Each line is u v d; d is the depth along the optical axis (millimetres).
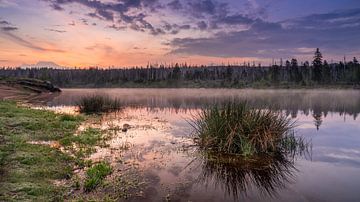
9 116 17109
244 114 11805
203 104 34312
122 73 143125
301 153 11141
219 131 11305
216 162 9852
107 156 10531
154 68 144625
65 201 6574
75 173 8516
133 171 8883
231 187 7660
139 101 40406
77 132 14758
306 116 22938
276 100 39719
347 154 11023
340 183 7887
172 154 10914
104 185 7613
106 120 20078
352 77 101875
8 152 9766
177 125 18203
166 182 7980
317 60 104688
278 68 120062
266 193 7258
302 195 7109
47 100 37562
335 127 17719
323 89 93000
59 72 141250
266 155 10641
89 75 140250
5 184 7098
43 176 7922
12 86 50500
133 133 15250
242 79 127000
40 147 10844
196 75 137750
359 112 25906
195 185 7781
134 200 6781
